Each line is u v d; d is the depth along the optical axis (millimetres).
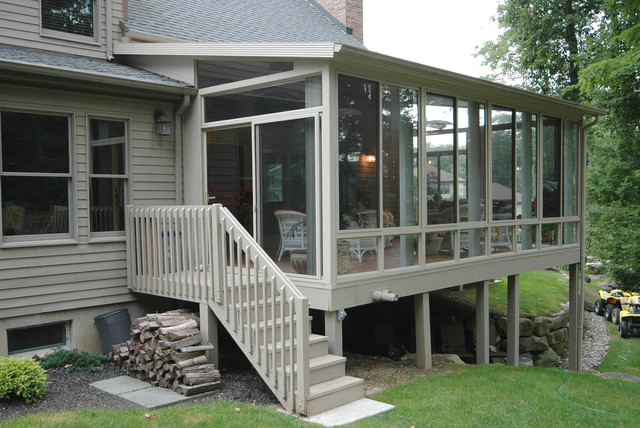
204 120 7746
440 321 10820
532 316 12602
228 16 11141
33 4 7441
